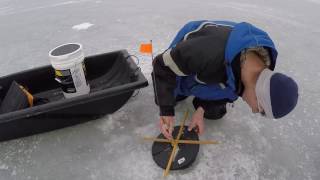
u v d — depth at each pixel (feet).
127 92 4.42
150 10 9.25
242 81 3.22
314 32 7.50
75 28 8.34
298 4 9.30
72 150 4.48
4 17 9.48
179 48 3.45
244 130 4.66
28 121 4.26
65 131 4.79
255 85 3.00
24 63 6.79
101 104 4.51
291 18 8.30
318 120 4.81
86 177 4.07
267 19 8.27
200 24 3.86
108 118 4.98
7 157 4.43
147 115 5.01
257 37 3.15
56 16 9.26
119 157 4.32
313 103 5.15
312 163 4.10
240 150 4.32
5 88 4.94
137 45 7.17
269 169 4.03
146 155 4.31
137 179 3.98
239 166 4.09
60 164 4.28
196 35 3.59
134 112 5.08
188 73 3.67
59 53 4.49
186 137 4.33
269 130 4.65
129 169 4.13
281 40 7.15
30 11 9.85
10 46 7.59
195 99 4.84
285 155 4.23
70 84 4.60
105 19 8.79
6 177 4.15
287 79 2.88
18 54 7.18
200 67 3.32
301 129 4.65
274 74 2.88
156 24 8.23
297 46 6.88
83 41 7.57
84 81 4.73
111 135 4.68
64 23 8.71
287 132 4.60
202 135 4.59
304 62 6.27
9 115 4.02
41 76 5.13
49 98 5.18
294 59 6.39
